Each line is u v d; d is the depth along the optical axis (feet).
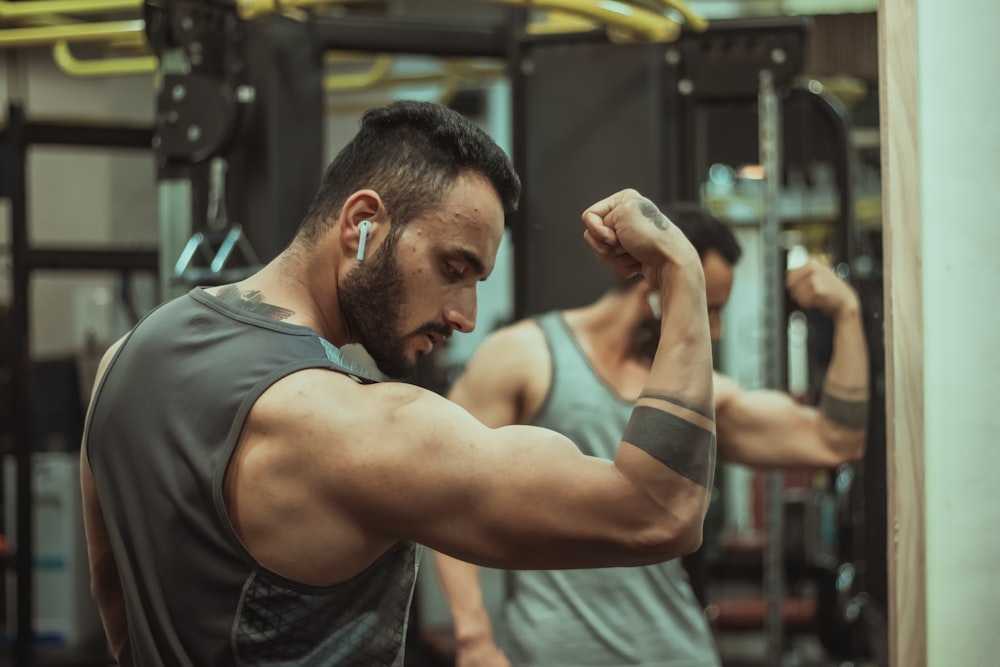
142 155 17.56
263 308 3.54
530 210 9.19
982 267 3.75
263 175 8.39
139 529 3.43
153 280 16.02
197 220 7.98
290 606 3.33
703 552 8.94
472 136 3.56
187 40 7.82
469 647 6.82
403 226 3.49
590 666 6.61
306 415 3.25
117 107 17.49
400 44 9.32
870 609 8.86
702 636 6.83
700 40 8.86
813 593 12.77
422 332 3.58
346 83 12.76
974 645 3.69
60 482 14.44
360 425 3.24
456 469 3.19
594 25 9.50
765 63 8.75
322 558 3.29
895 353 3.66
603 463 3.28
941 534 3.68
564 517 3.20
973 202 3.72
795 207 11.82
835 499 12.22
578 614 6.64
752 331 15.03
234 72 8.14
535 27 9.47
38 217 17.60
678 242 3.55
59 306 17.98
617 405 6.69
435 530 3.24
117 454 3.51
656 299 6.55
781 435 7.18
